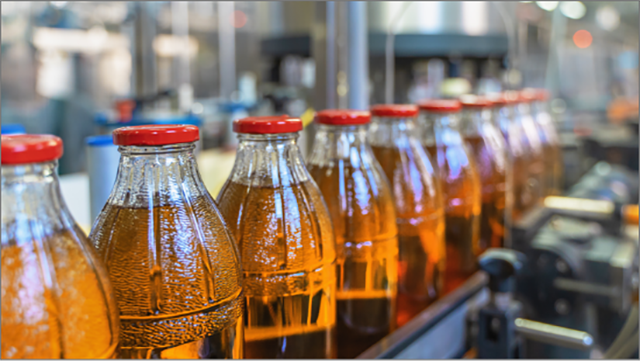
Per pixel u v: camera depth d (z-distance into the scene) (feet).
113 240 1.52
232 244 1.61
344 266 1.97
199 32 9.84
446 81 4.55
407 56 3.85
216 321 1.55
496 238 2.80
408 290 2.22
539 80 5.46
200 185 1.60
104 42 8.12
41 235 1.34
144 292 1.49
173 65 9.30
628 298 2.85
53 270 1.33
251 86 8.51
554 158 4.08
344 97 2.73
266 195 1.72
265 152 1.75
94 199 2.51
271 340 1.73
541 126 3.97
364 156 2.02
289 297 1.72
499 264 2.26
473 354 2.33
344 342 1.99
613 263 2.83
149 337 1.50
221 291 1.55
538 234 3.04
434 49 3.76
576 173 4.74
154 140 1.49
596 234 3.28
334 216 1.97
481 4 3.91
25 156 1.29
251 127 1.69
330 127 1.99
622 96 6.14
